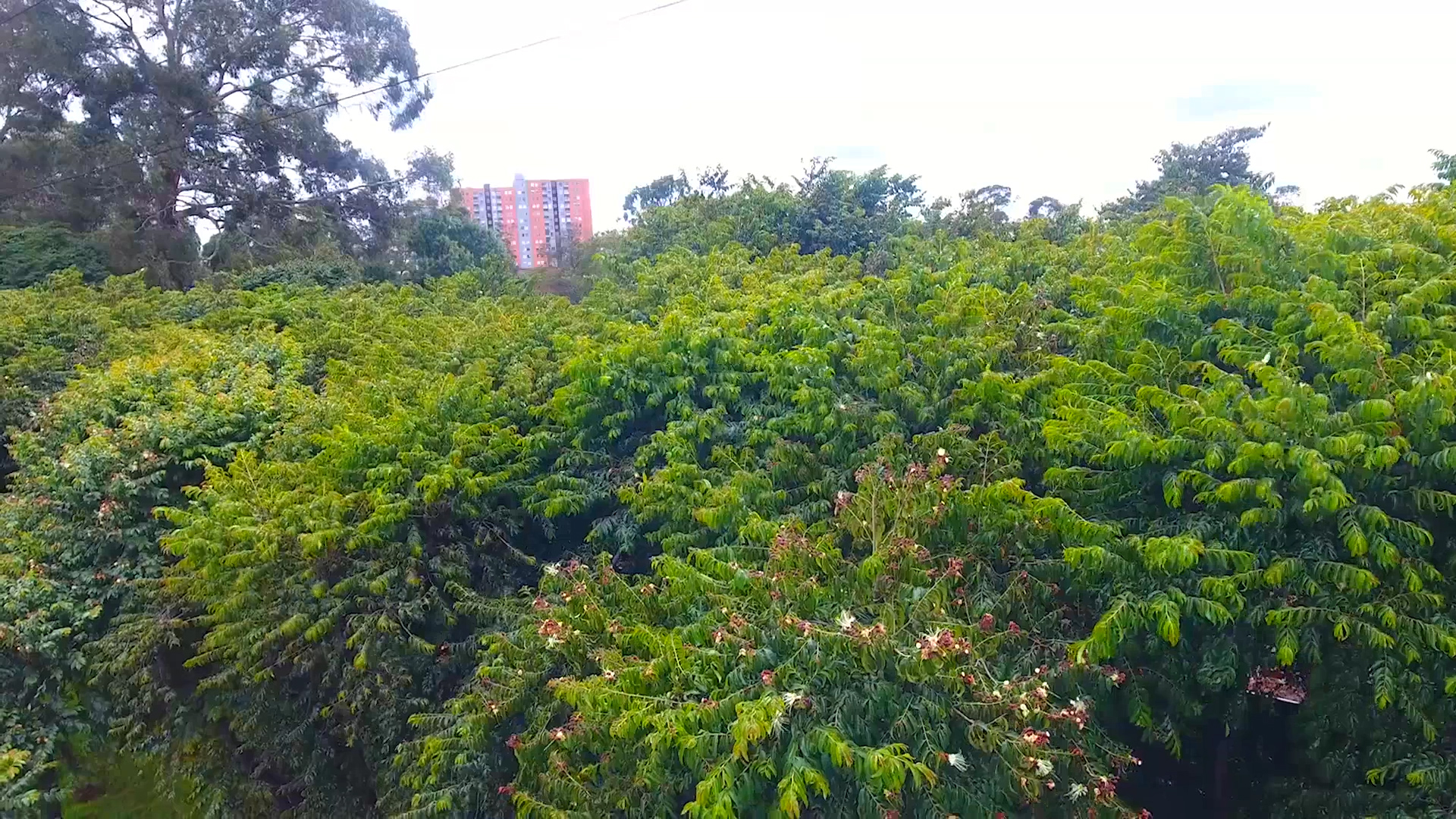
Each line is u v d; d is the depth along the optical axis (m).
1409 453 4.76
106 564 9.02
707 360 8.49
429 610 7.37
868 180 18.25
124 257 23.98
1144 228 7.65
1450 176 8.13
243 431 10.07
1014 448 6.68
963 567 5.50
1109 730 5.90
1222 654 5.18
